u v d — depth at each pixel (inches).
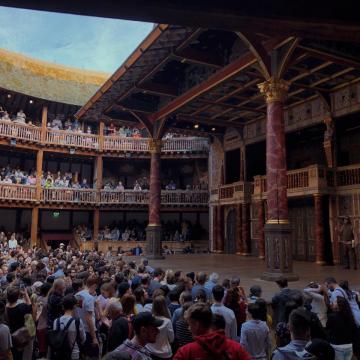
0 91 1091.3
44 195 1111.6
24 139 1068.5
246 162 1026.7
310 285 318.0
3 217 1211.2
